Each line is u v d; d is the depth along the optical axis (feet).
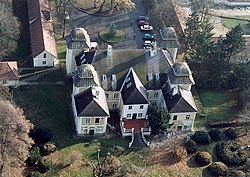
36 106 492.95
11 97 472.85
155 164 453.17
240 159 460.55
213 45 547.08
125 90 479.82
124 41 587.27
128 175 430.20
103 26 602.03
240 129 495.82
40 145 447.42
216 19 643.86
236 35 523.70
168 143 477.36
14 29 533.14
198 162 457.68
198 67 540.11
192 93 534.78
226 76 541.75
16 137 403.75
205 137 477.77
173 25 601.62
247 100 522.88
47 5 595.06
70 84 521.65
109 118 490.90
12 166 407.85
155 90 489.67
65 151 453.17
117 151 459.73
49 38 549.95
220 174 446.60
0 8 536.42
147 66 489.67
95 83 467.11
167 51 515.09
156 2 627.46
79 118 457.68
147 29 605.31
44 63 537.24
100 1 622.95
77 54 507.30
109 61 485.15
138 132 476.95
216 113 516.32
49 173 430.61
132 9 631.97
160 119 471.21
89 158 449.06
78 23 599.57
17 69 517.14
